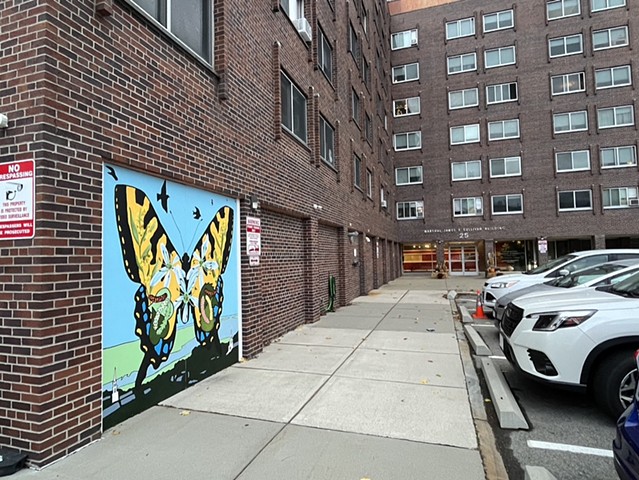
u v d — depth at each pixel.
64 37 3.50
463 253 30.16
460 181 29.19
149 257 4.50
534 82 27.67
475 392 4.87
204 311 5.47
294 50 9.08
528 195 27.50
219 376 5.51
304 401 4.58
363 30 18.03
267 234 7.70
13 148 3.37
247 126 6.68
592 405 4.56
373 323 9.59
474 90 29.20
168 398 4.69
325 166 11.16
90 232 3.70
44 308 3.25
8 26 3.46
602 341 4.01
